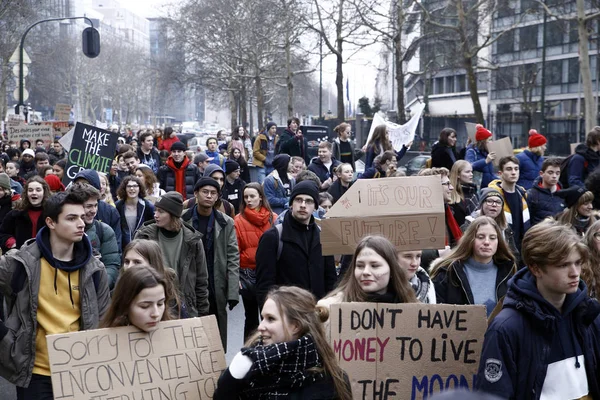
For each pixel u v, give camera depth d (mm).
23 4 48656
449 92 72000
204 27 60438
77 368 4102
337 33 34406
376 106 58219
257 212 8367
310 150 29312
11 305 5219
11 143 23391
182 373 4309
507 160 8828
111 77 110125
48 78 88875
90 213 7105
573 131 50469
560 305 3904
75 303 5289
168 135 21797
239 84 60031
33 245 5254
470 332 4469
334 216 5523
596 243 5266
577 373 3865
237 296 7719
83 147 11492
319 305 4516
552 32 52562
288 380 3721
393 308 4430
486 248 5676
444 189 8281
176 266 7047
